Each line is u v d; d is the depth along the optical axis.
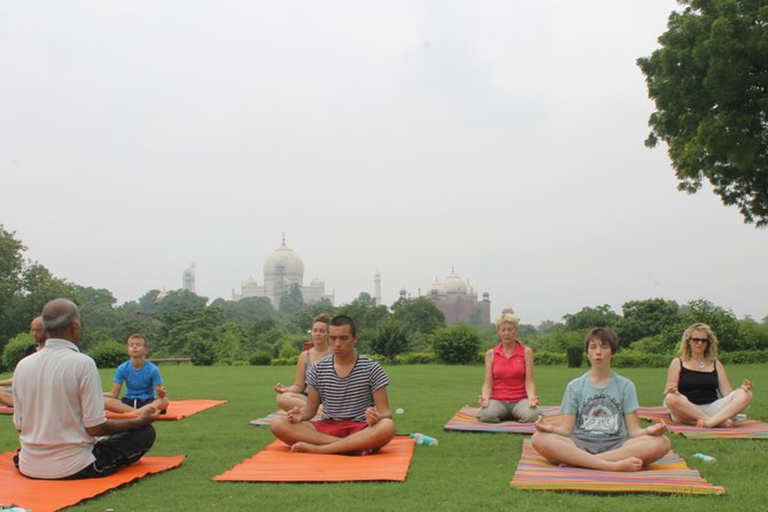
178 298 90.56
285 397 9.08
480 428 8.80
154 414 6.38
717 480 5.83
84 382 5.89
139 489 5.68
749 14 18.34
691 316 27.64
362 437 6.93
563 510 4.92
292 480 5.89
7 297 43.06
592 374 6.71
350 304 59.75
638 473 5.97
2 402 9.33
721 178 22.45
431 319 61.00
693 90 19.06
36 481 5.80
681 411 8.96
